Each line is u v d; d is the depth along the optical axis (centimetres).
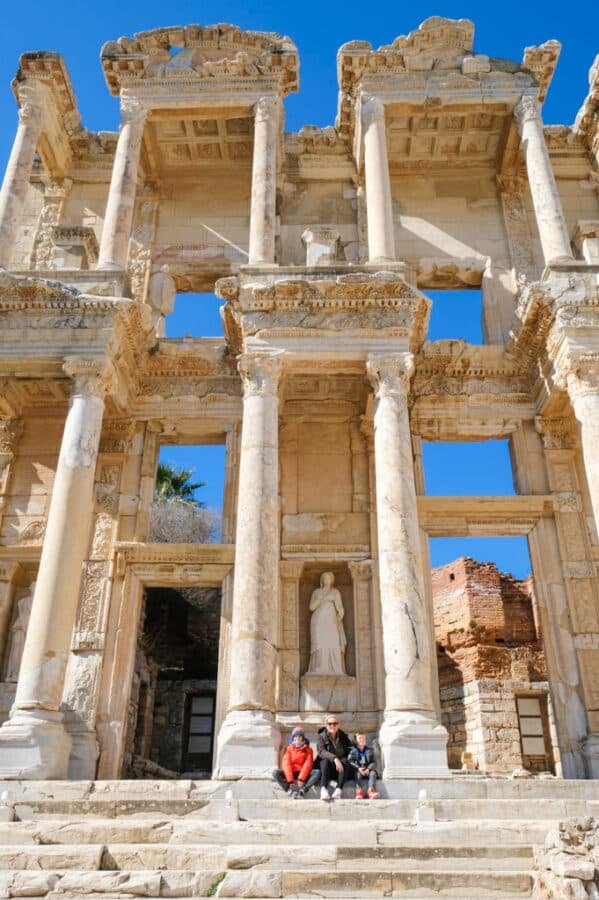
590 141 2520
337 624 1947
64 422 2152
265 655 1534
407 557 1611
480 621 3123
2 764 1423
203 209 2492
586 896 841
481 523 2020
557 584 1945
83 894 942
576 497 2025
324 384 2094
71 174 2542
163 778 2680
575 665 1862
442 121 2408
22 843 1140
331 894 952
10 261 2247
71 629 1602
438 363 2156
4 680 1905
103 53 2322
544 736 2903
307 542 2019
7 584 1978
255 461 1712
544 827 1167
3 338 1850
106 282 1942
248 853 1034
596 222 2219
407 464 1709
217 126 2428
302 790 1353
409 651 1525
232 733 1440
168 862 1030
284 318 1861
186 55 2353
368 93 2289
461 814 1280
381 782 1381
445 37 2352
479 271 2386
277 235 2409
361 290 1847
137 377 2136
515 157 2442
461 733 2978
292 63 2323
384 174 2142
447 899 939
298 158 2520
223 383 2156
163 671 3309
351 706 1852
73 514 1673
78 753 1738
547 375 2003
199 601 3516
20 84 2312
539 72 2317
